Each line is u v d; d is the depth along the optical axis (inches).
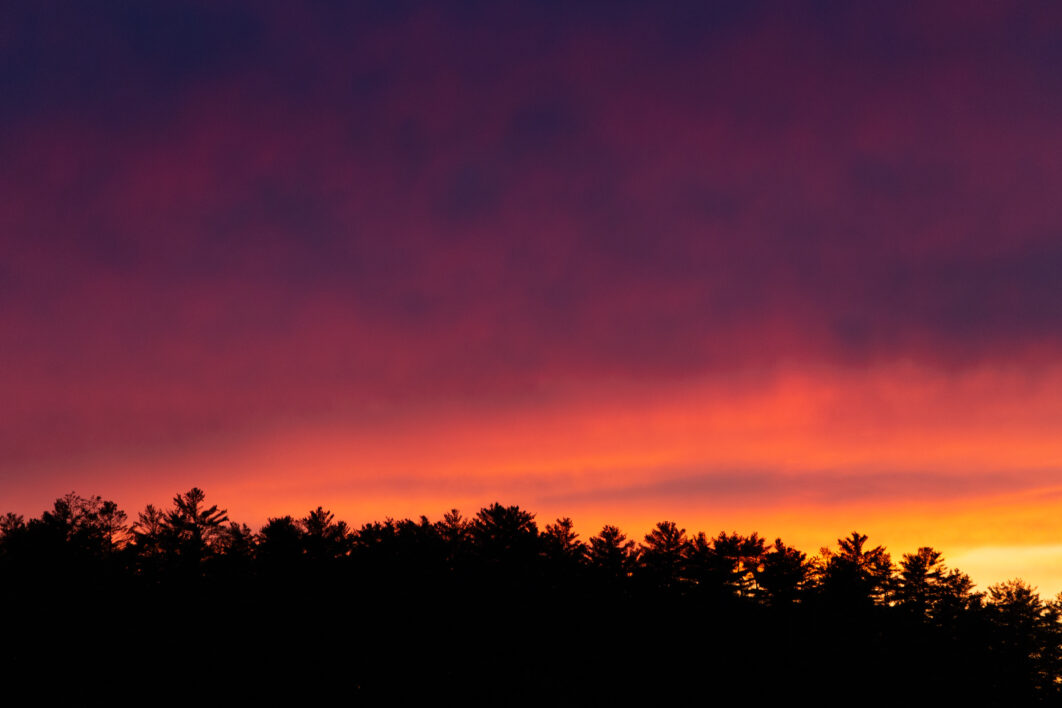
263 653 1872.5
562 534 2417.6
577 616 2142.0
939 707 2182.6
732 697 2079.2
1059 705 2385.6
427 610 1996.8
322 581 1962.4
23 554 1776.6
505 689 1958.7
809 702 2100.1
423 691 1915.6
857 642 2222.0
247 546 2069.4
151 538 2052.2
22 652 1702.8
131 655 1790.1
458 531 2359.7
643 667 2094.0
